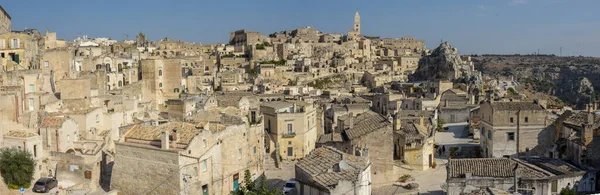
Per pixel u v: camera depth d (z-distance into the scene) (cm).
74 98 8881
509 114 9006
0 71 9325
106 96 9650
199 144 6231
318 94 18638
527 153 9006
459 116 14088
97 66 14238
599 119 8506
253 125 8125
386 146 7775
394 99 16212
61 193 6494
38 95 8550
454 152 10194
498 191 6247
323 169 5528
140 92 13412
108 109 9269
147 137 6412
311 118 10619
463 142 11000
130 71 14475
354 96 17562
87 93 8919
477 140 11031
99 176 7044
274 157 9538
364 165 5881
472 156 10081
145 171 6166
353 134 8006
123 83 14038
